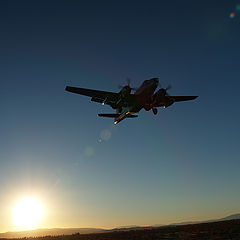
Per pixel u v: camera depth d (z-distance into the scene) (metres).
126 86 32.53
